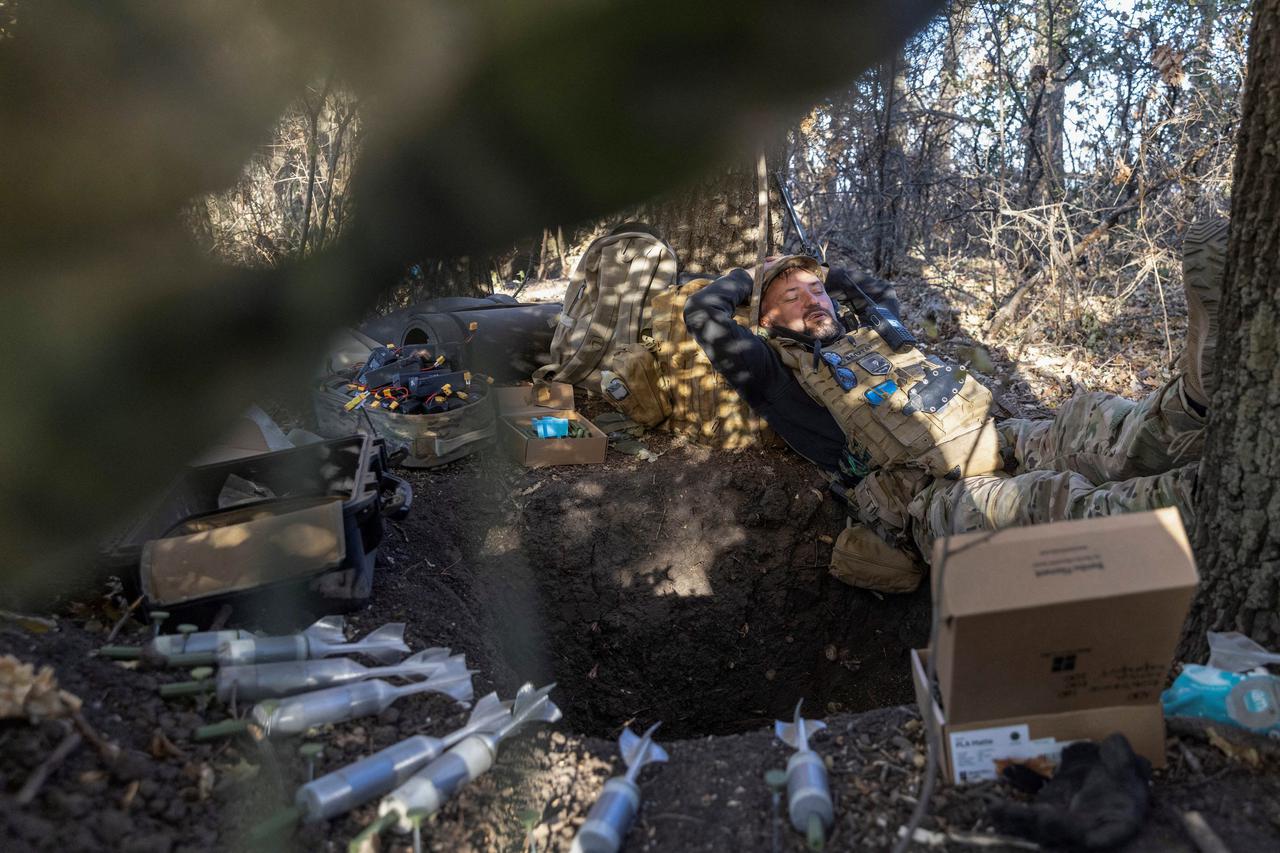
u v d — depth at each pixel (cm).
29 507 23
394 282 25
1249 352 180
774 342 344
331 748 180
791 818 161
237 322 24
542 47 22
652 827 169
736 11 21
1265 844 147
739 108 23
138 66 23
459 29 22
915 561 339
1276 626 182
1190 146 578
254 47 23
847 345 332
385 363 362
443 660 208
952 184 637
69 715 155
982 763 163
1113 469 266
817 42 22
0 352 22
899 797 166
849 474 347
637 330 388
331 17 22
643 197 24
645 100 23
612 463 369
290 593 210
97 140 23
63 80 22
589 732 330
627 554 345
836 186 644
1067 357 495
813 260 344
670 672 343
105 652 187
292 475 253
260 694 185
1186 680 176
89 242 23
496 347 403
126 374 23
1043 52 651
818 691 353
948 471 308
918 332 529
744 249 411
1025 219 567
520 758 188
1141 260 543
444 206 24
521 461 360
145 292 23
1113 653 154
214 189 24
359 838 150
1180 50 556
